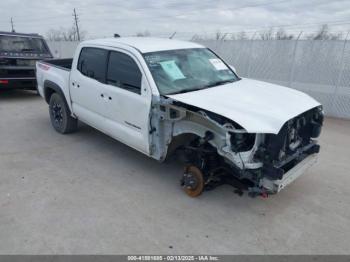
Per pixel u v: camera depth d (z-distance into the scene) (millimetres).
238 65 10195
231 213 3670
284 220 3564
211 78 4523
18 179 4344
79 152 5332
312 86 8742
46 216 3498
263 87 4375
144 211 3648
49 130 6449
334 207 3854
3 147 5488
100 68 4773
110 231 3268
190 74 4383
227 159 3479
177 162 4996
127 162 4973
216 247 3082
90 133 6273
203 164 3793
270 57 9430
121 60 4430
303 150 3799
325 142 6145
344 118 8258
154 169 4746
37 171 4602
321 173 4762
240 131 3111
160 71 4117
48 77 6090
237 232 3324
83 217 3494
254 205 3850
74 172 4598
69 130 6105
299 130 3779
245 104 3529
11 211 3580
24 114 7680
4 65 8570
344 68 8117
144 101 3984
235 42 10102
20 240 3100
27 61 9039
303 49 8742
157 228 3344
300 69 8898
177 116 3635
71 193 4008
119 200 3869
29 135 6129
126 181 4363
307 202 3951
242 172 3469
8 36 9109
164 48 4535
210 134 3410
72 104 5625
